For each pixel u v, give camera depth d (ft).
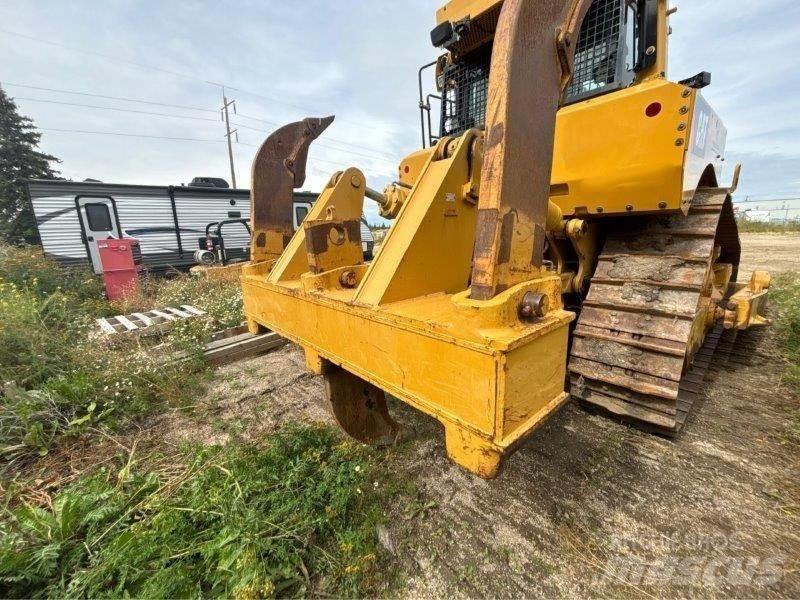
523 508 5.79
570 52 3.75
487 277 3.23
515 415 3.27
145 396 9.43
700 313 7.97
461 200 5.35
